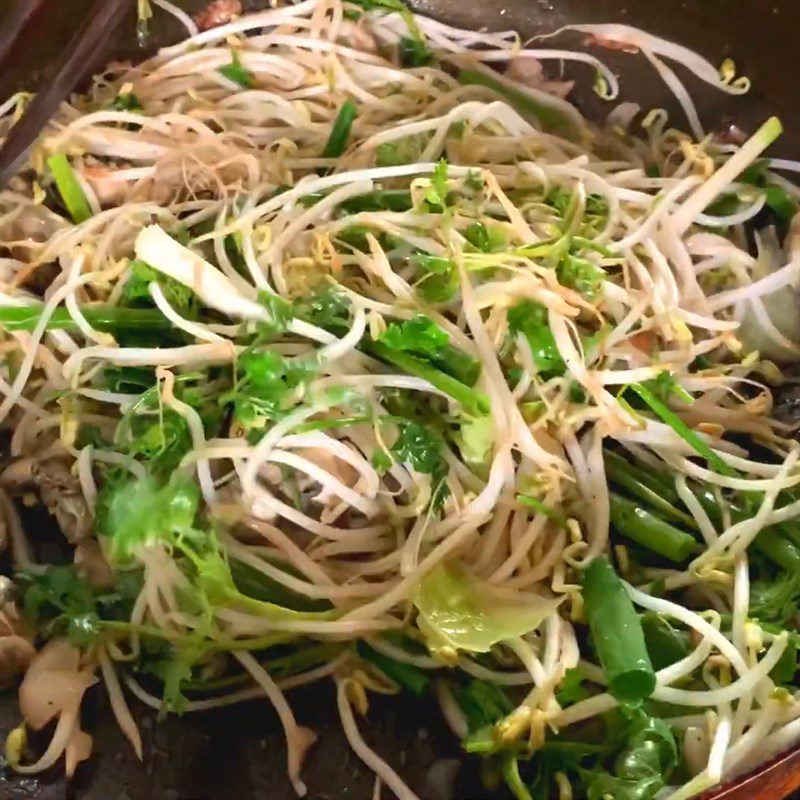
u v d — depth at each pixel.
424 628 0.45
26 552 0.48
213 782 0.45
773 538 0.47
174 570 0.45
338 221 0.49
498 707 0.45
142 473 0.46
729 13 0.53
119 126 0.53
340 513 0.46
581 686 0.45
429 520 0.46
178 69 0.55
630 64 0.56
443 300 0.47
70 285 0.48
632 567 0.47
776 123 0.52
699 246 0.51
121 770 0.45
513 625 0.45
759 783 0.40
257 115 0.54
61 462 0.48
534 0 0.56
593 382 0.47
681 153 0.54
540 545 0.47
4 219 0.51
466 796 0.45
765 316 0.50
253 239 0.49
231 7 0.56
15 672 0.46
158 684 0.46
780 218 0.53
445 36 0.57
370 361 0.47
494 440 0.46
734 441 0.49
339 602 0.46
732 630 0.46
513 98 0.56
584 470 0.47
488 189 0.50
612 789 0.43
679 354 0.48
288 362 0.46
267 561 0.46
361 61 0.56
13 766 0.44
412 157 0.52
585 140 0.55
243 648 0.45
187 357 0.47
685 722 0.45
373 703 0.46
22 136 0.51
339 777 0.45
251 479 0.45
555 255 0.48
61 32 0.52
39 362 0.48
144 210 0.50
